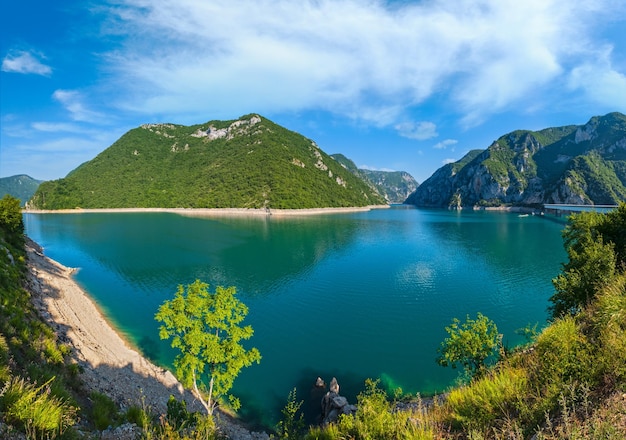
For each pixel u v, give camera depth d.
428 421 8.94
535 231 135.62
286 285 58.84
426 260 78.81
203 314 22.55
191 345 21.59
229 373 21.36
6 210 56.16
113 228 134.38
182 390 27.91
